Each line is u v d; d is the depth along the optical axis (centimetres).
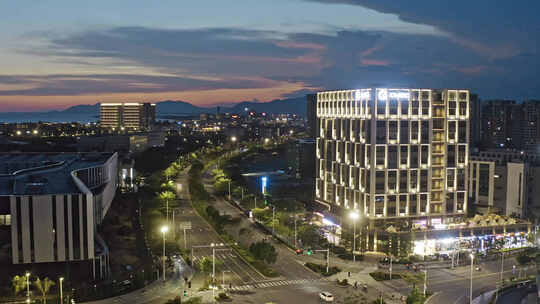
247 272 13950
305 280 13325
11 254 12019
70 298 11106
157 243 15638
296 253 16000
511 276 14125
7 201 12275
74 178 14550
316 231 18225
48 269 12294
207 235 17888
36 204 11675
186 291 12144
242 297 11838
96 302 11194
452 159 17838
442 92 17688
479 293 12575
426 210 17662
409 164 17350
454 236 16675
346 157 18912
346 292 12394
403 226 17100
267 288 12575
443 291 12738
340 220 18500
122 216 19900
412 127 17350
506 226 17488
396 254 15175
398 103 17175
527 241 17038
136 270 13450
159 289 12244
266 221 19038
